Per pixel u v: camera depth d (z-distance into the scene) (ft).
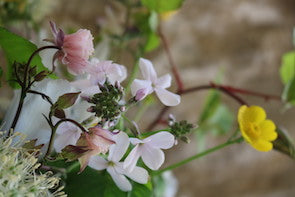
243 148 3.18
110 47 1.96
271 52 3.15
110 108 1.32
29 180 1.34
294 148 1.57
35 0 1.93
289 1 3.20
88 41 1.32
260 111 1.52
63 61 1.32
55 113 1.32
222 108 2.19
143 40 2.06
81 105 1.40
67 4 2.36
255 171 3.26
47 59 1.41
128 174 1.40
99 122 1.34
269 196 3.35
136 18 1.98
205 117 2.01
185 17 2.84
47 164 1.44
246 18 3.05
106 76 1.37
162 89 1.42
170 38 2.80
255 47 3.10
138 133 1.40
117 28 2.05
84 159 1.33
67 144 1.38
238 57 3.06
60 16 2.35
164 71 2.77
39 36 1.65
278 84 3.21
